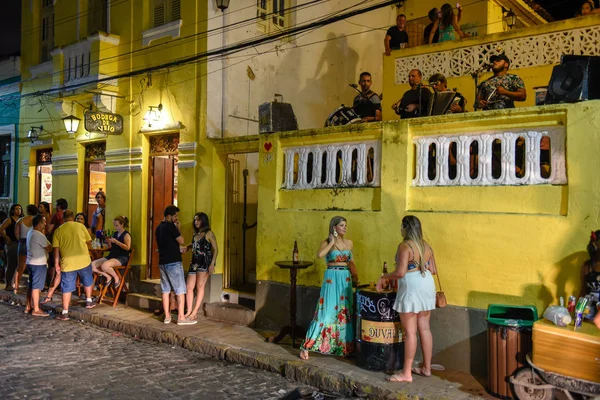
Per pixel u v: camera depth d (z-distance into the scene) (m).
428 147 6.72
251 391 5.97
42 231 9.97
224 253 9.55
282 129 8.34
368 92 8.96
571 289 5.52
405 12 13.35
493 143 6.46
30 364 6.78
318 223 7.65
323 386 6.11
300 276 7.82
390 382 5.83
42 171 14.02
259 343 7.43
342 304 6.71
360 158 7.36
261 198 8.38
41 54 13.94
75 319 9.54
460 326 6.23
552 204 5.73
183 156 9.81
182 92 9.88
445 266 6.38
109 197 11.23
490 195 6.14
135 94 10.79
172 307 9.28
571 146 5.56
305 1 11.48
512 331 5.34
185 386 6.07
